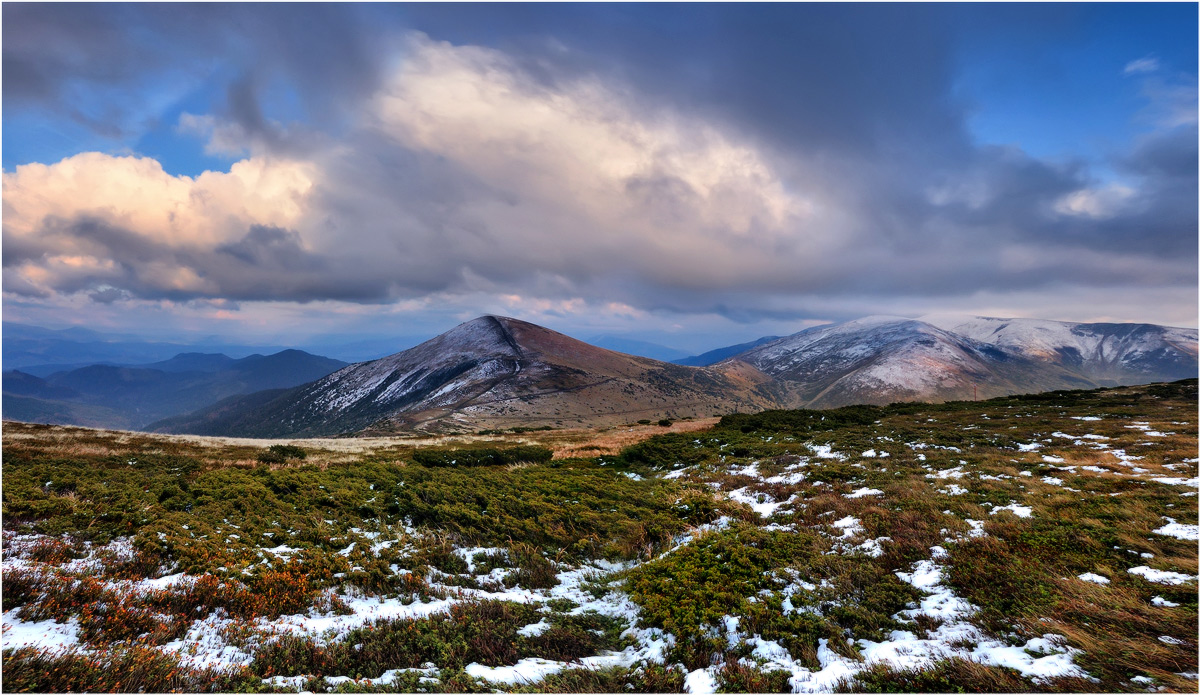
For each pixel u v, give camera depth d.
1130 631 8.11
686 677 9.06
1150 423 26.16
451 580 14.04
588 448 40.00
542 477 26.52
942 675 7.82
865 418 38.25
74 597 9.62
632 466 31.88
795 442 31.19
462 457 33.00
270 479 21.52
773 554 13.74
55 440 27.44
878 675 8.13
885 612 10.41
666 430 49.62
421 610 11.81
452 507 19.42
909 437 27.91
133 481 19.45
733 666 9.09
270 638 9.67
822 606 10.94
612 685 8.92
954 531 13.50
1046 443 23.94
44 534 13.25
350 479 22.98
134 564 12.01
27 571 10.19
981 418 33.53
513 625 11.23
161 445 30.83
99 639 8.49
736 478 23.95
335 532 16.73
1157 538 11.26
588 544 17.59
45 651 7.71
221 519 16.53
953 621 9.60
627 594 13.36
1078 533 12.00
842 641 9.52
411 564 14.65
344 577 13.20
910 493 17.30
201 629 9.75
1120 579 9.79
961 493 16.84
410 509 19.62
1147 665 7.26
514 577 14.63
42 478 18.39
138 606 9.93
